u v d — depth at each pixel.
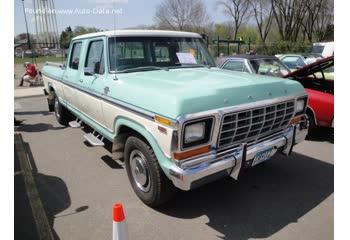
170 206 3.52
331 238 2.92
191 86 3.08
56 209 3.52
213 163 2.88
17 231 3.12
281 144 3.56
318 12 36.97
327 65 5.95
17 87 13.73
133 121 3.29
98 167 4.68
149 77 3.70
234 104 2.94
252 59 7.31
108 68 4.00
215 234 3.03
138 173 3.50
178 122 2.59
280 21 37.06
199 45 4.94
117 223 2.14
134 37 4.20
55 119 7.83
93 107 4.46
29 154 5.27
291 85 3.68
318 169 4.50
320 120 5.53
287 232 3.03
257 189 3.90
